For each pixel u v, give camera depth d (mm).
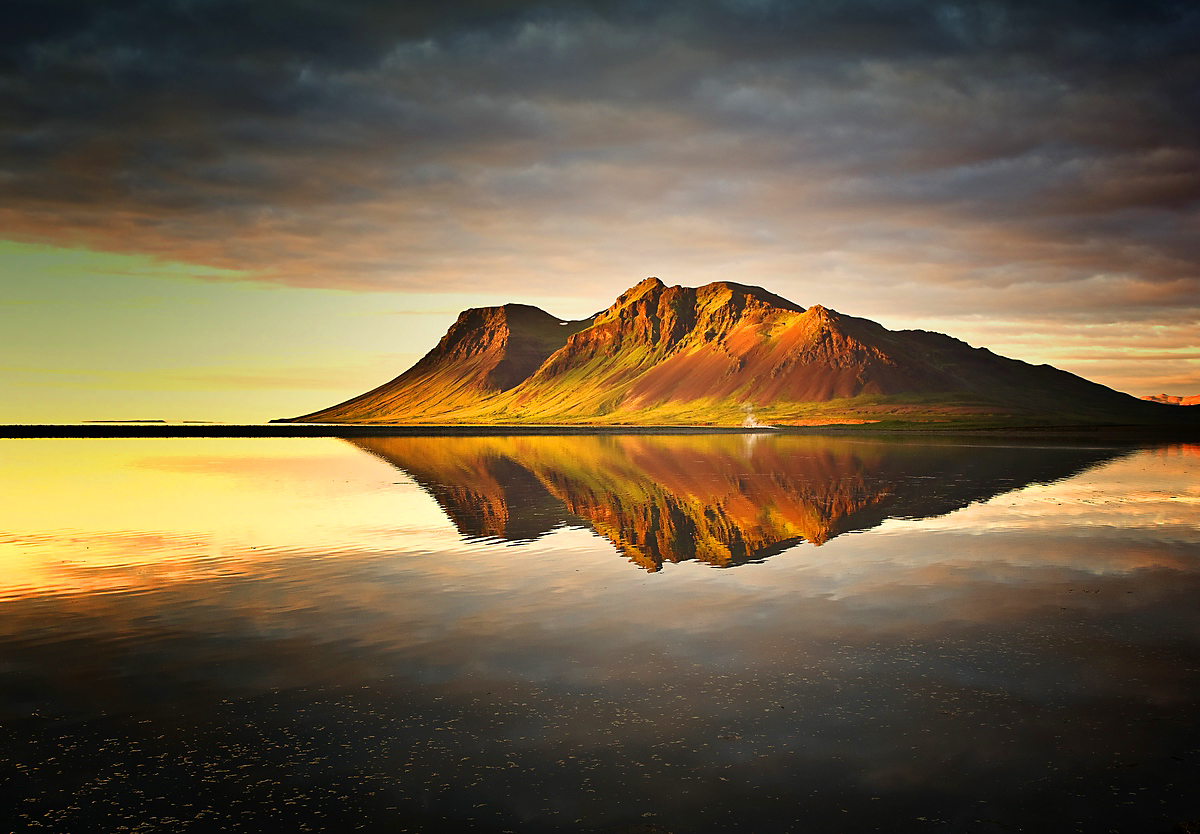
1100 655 15688
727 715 12898
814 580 22625
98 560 27031
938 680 14383
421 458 89750
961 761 11250
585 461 80812
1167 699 13398
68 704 13648
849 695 13695
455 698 13742
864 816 9852
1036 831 9500
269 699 13797
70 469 73250
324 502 44500
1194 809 9922
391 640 17188
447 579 23328
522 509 40094
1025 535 30406
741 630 17594
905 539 29641
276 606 20297
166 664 15727
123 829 9734
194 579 23719
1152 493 44938
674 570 24281
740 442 131500
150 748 11906
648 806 10125
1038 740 11875
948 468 65688
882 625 17906
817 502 41719
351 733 12375
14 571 25062
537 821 9812
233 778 10969
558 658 15820
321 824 9805
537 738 12117
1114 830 9500
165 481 59688
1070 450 94125
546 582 22750
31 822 9883
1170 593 20844
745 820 9773
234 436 177875
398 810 10109
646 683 14359
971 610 19172
